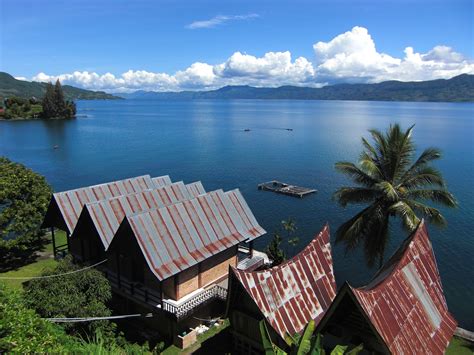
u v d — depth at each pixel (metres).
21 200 41.00
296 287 23.88
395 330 16.77
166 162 111.50
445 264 47.12
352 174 34.38
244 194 78.69
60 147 138.38
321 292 24.64
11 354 14.13
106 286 26.38
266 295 22.38
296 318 22.52
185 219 32.16
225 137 164.75
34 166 106.25
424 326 18.55
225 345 29.14
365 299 16.73
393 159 32.66
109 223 33.66
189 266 29.72
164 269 28.47
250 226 36.56
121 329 31.44
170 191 40.19
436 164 99.75
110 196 40.38
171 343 29.59
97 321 24.23
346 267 46.78
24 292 24.84
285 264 24.45
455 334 30.62
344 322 18.69
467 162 101.94
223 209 35.50
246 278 22.23
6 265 41.94
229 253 35.31
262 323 14.13
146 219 29.80
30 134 173.12
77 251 38.16
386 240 33.34
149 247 28.81
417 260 22.12
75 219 36.69
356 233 32.84
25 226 40.09
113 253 33.91
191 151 129.62
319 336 13.80
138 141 154.12
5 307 17.20
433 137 150.25
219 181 89.56
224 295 31.02
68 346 17.39
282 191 78.94
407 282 19.97
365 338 18.09
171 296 30.38
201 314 31.31
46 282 24.88
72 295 24.52
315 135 167.88
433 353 17.58
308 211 67.94
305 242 55.06
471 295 40.62
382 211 32.62
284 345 21.28
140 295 31.05
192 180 90.88
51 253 45.53
